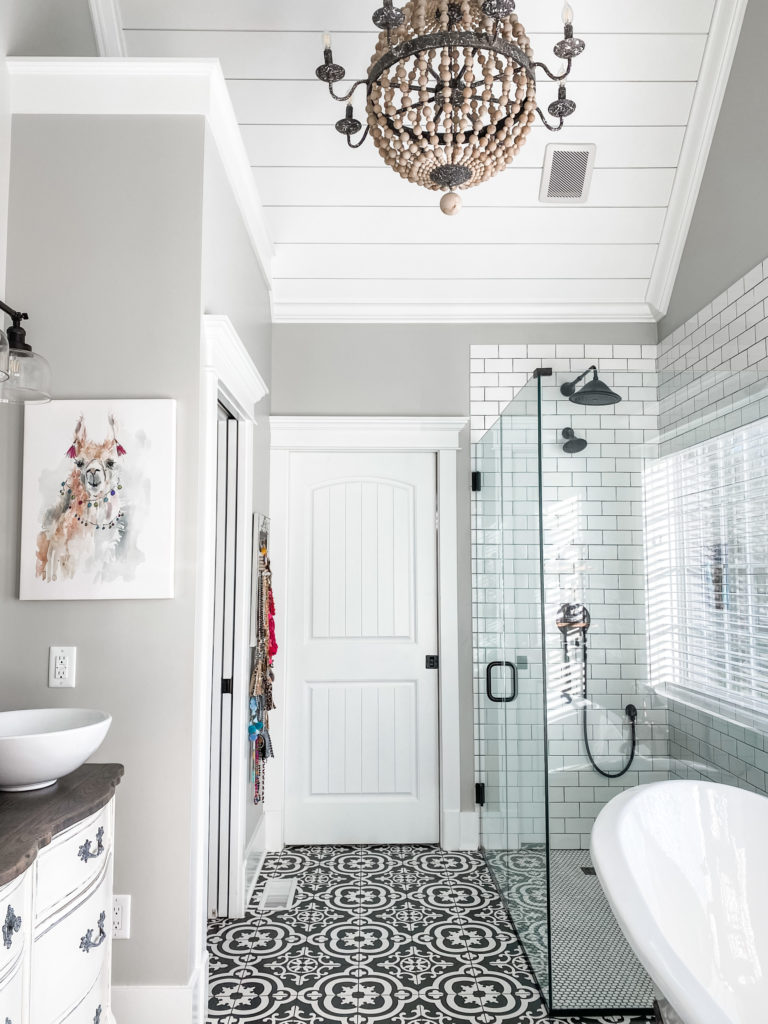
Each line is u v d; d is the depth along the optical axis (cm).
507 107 192
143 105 227
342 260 367
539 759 242
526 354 383
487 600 352
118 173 227
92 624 216
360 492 385
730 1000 176
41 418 219
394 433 377
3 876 127
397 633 379
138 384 222
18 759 164
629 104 312
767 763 236
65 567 216
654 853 183
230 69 302
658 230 356
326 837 370
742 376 247
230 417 296
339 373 381
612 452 244
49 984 151
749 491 244
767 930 186
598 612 240
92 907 169
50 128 227
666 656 239
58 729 194
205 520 225
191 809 212
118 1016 205
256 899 304
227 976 245
